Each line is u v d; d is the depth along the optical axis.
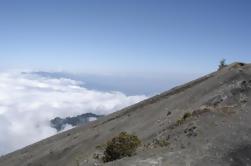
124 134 33.16
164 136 33.97
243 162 25.09
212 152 26.00
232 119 32.50
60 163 60.06
